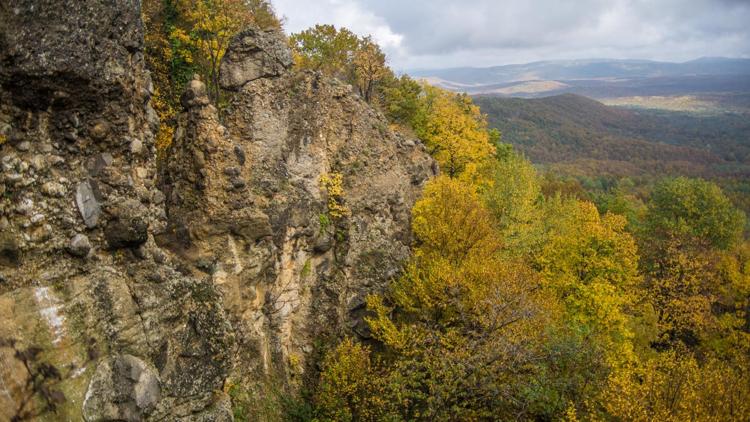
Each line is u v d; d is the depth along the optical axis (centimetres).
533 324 2255
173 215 1619
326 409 1941
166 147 1739
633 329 3281
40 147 938
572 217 3784
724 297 4116
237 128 1888
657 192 5662
